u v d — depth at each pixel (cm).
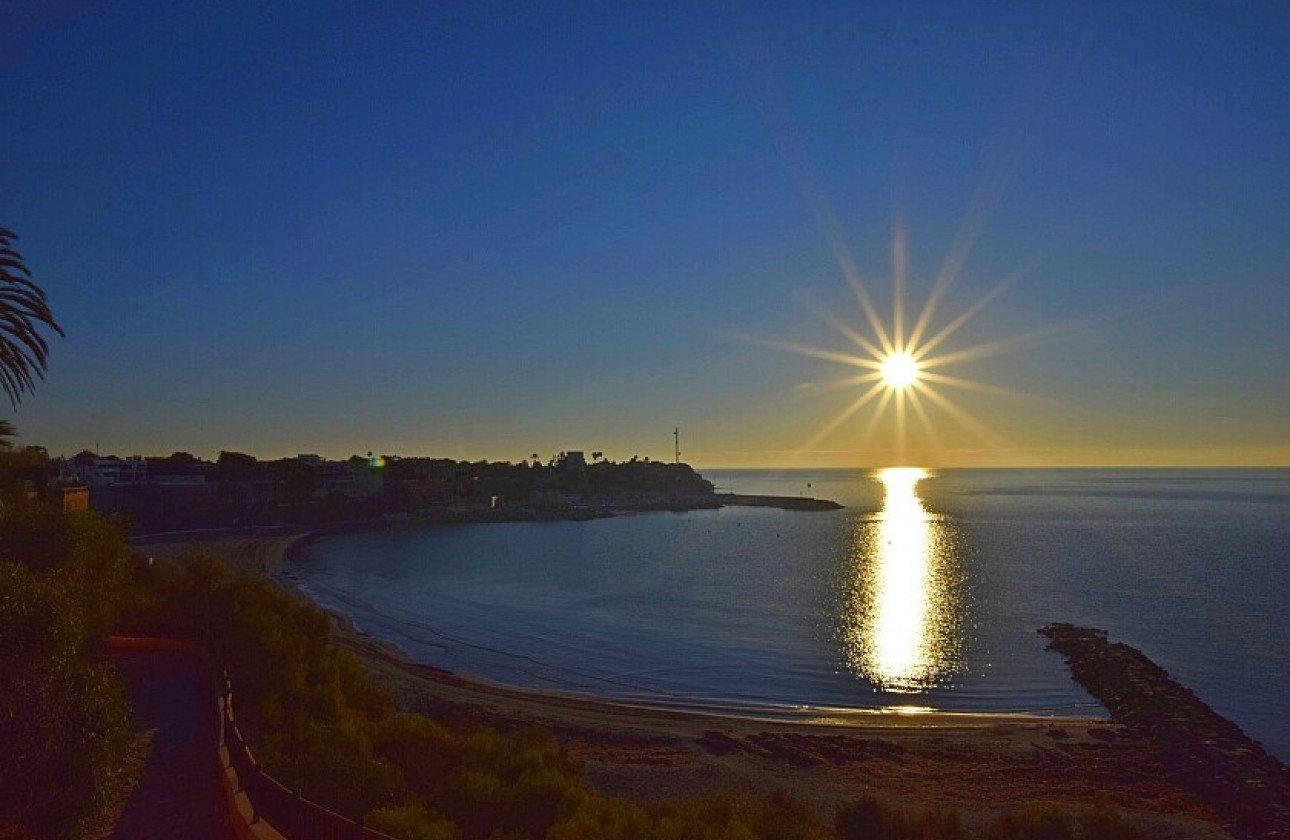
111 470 16088
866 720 4150
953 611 7812
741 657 5878
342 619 7450
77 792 1030
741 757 3409
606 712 4169
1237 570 10462
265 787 1373
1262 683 4947
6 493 3584
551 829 1565
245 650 2845
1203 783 3081
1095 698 4669
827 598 8831
